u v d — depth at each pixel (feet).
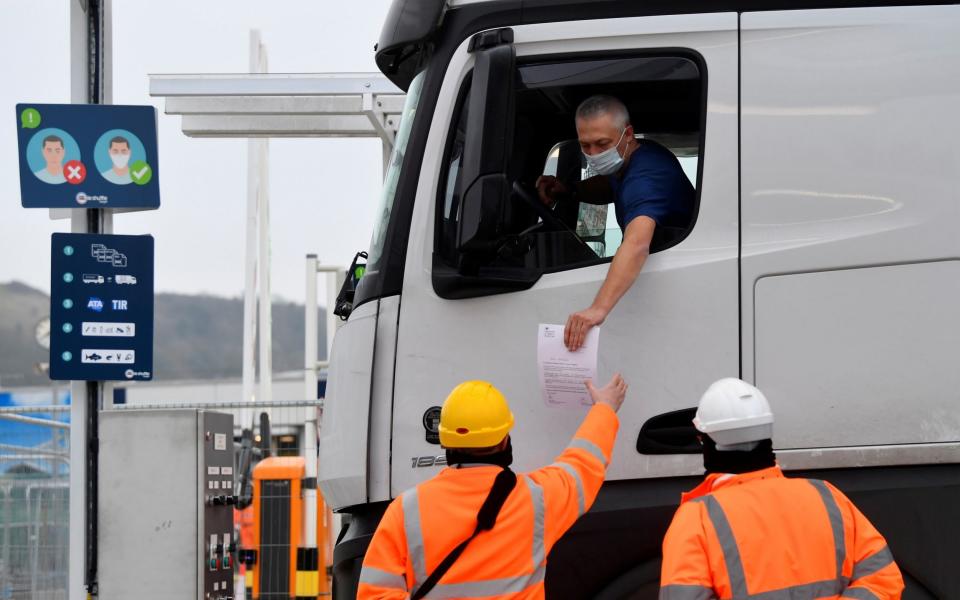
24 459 69.77
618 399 33.27
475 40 37.37
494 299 36.22
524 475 30.42
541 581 29.53
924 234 35.04
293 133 71.87
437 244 36.91
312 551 70.64
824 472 34.73
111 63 64.49
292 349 595.06
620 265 35.04
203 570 56.80
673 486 35.06
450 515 29.30
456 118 37.37
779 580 26.68
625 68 36.99
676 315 35.40
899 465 34.47
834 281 35.06
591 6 37.14
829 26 36.24
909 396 34.53
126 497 57.36
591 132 37.29
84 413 62.80
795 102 36.01
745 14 36.55
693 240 35.81
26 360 429.38
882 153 35.53
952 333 34.63
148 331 62.59
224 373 652.48
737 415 28.25
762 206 35.68
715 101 36.29
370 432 36.58
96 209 63.87
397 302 36.91
